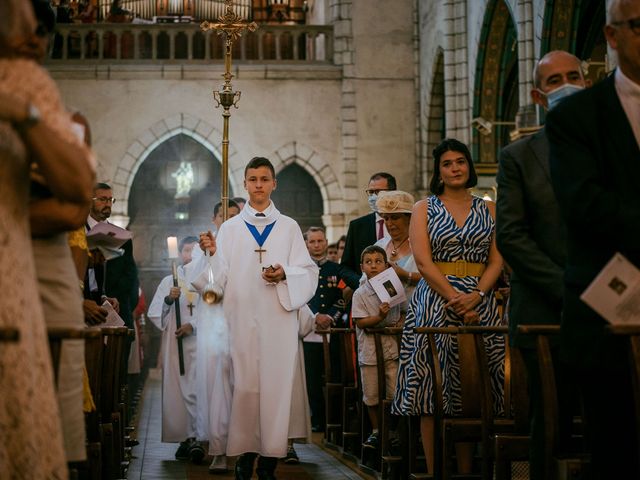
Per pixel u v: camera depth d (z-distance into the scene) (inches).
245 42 917.8
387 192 301.6
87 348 196.5
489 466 191.8
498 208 174.7
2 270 104.3
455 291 221.3
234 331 261.6
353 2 831.7
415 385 222.8
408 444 242.7
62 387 133.3
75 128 122.8
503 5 657.0
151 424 430.3
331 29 834.2
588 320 131.6
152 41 847.1
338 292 417.1
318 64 826.2
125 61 811.4
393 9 834.2
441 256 227.1
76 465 179.8
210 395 284.5
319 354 421.1
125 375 344.8
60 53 880.3
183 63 813.9
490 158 705.0
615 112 131.3
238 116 816.9
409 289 292.0
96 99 805.9
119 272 346.3
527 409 187.9
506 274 297.7
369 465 286.5
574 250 135.0
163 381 333.7
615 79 133.7
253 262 265.6
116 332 219.8
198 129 810.8
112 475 221.5
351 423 335.0
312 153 820.0
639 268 127.0
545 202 170.9
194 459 309.9
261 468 258.8
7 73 108.5
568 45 561.3
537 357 159.5
